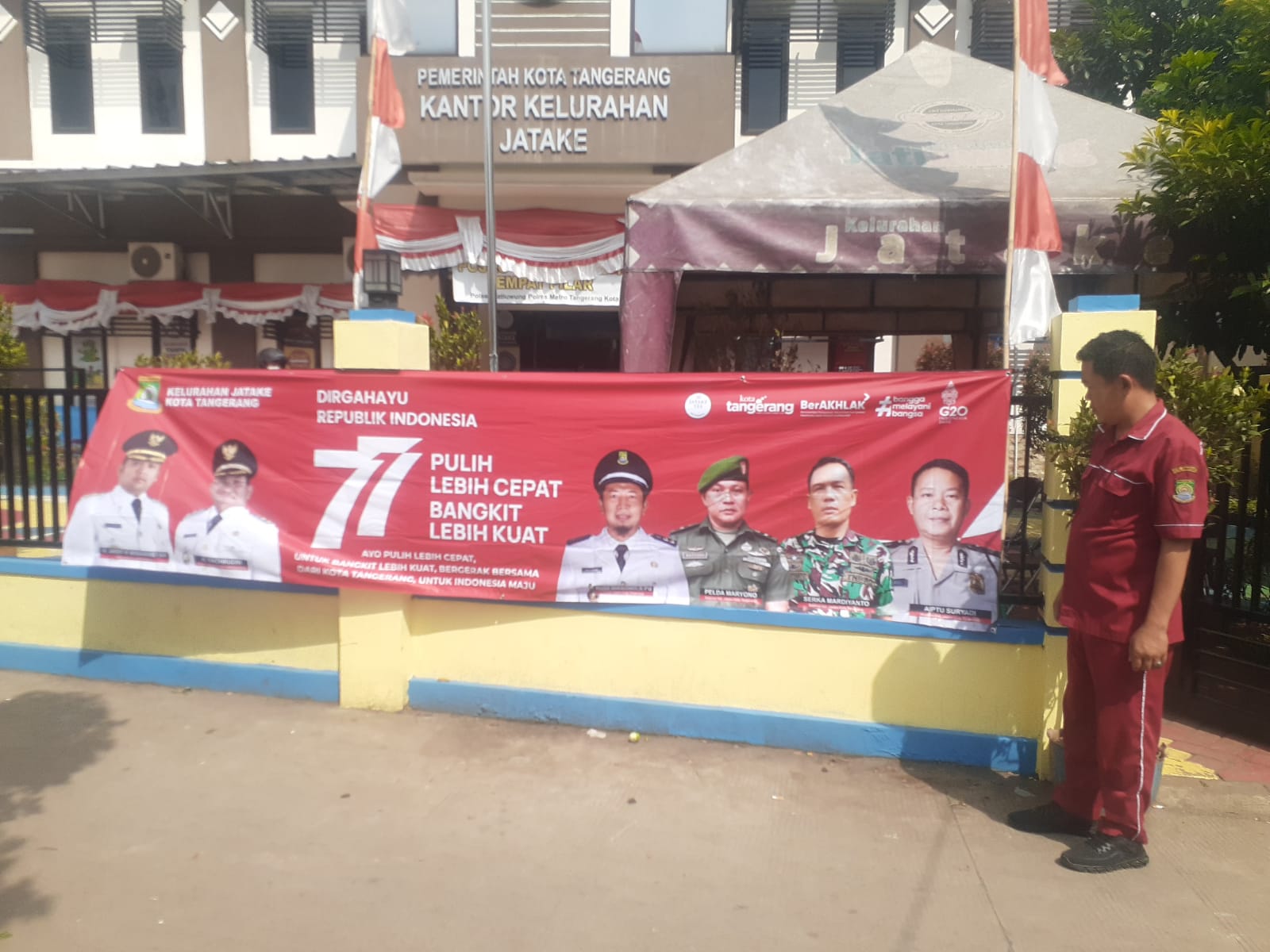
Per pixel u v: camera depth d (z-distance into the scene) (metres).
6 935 3.12
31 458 6.01
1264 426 4.83
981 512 4.38
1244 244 5.26
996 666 4.41
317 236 13.38
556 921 3.25
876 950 3.11
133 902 3.33
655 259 5.38
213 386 5.18
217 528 5.20
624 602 4.78
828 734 4.58
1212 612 5.06
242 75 13.38
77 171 11.23
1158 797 4.21
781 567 4.62
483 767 4.44
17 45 13.55
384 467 4.97
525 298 11.05
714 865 3.63
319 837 3.81
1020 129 4.75
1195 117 5.27
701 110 10.71
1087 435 4.05
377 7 6.05
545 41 10.88
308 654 5.27
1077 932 3.21
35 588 5.63
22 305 13.26
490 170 6.89
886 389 4.46
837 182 5.63
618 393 4.71
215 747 4.64
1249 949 3.12
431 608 5.05
